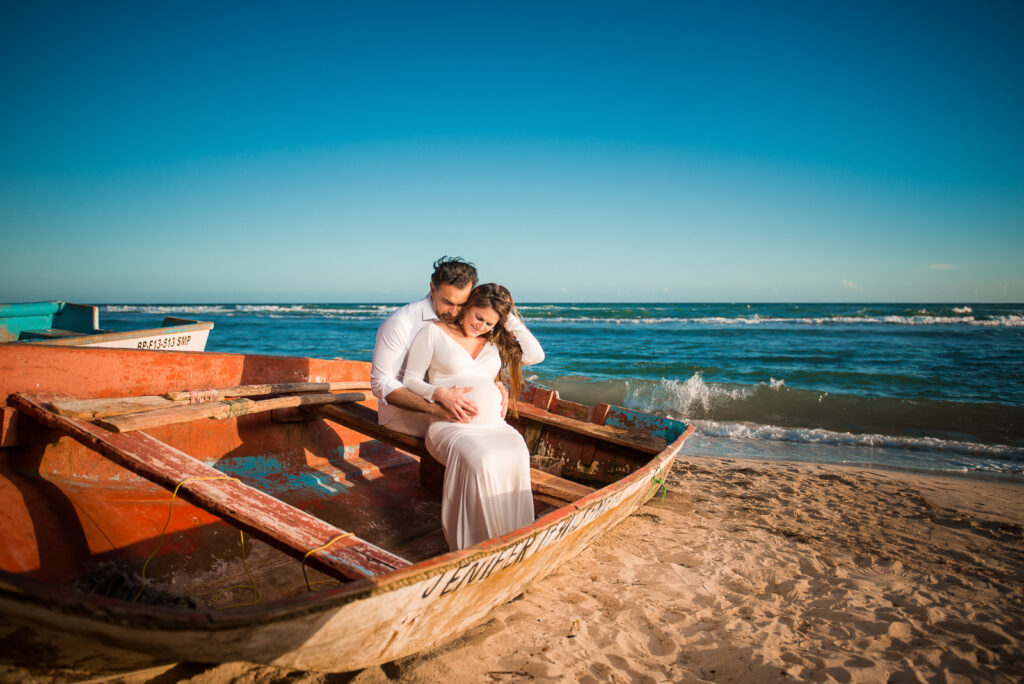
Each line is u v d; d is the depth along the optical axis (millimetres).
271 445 4246
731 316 43438
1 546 2469
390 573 2088
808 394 12344
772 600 3895
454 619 2771
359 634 2139
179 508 3256
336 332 31031
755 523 5379
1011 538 5137
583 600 3705
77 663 2098
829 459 8305
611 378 14258
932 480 7082
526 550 2941
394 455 5094
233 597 2896
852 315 42000
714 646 3262
